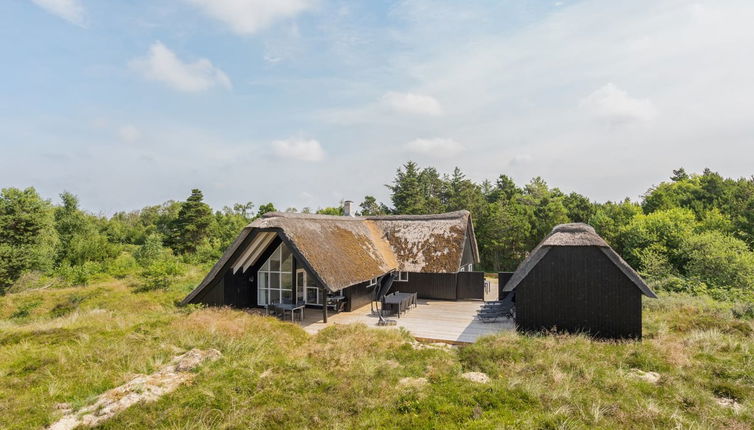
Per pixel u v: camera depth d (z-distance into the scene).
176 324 11.52
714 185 42.28
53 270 29.06
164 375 7.96
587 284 12.36
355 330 11.74
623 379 8.05
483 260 40.06
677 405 6.99
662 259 25.23
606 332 12.09
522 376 8.07
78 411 6.58
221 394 7.12
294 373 8.22
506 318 15.30
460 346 11.35
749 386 7.90
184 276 24.17
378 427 6.12
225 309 14.39
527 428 5.90
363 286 18.48
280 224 14.67
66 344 10.09
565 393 7.14
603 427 6.06
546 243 12.67
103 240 35.91
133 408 6.54
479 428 5.95
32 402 6.86
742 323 12.85
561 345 10.44
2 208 30.33
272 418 6.39
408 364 9.02
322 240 16.34
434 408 6.64
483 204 43.75
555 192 58.31
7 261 25.91
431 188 59.38
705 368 8.97
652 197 43.06
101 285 22.31
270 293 17.53
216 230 48.53
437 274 20.53
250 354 9.40
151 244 34.03
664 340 11.28
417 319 15.42
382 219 23.91
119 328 11.73
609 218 35.22
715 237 25.12
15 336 10.83
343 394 7.23
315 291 17.28
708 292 20.45
